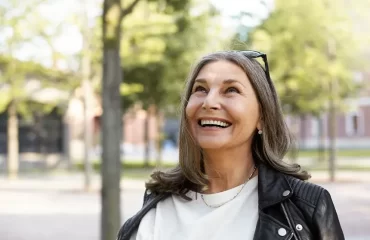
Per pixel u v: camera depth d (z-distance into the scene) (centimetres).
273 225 189
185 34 2030
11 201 1573
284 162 207
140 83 2175
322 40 1900
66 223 1195
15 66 1880
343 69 1920
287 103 2248
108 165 629
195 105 199
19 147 2911
